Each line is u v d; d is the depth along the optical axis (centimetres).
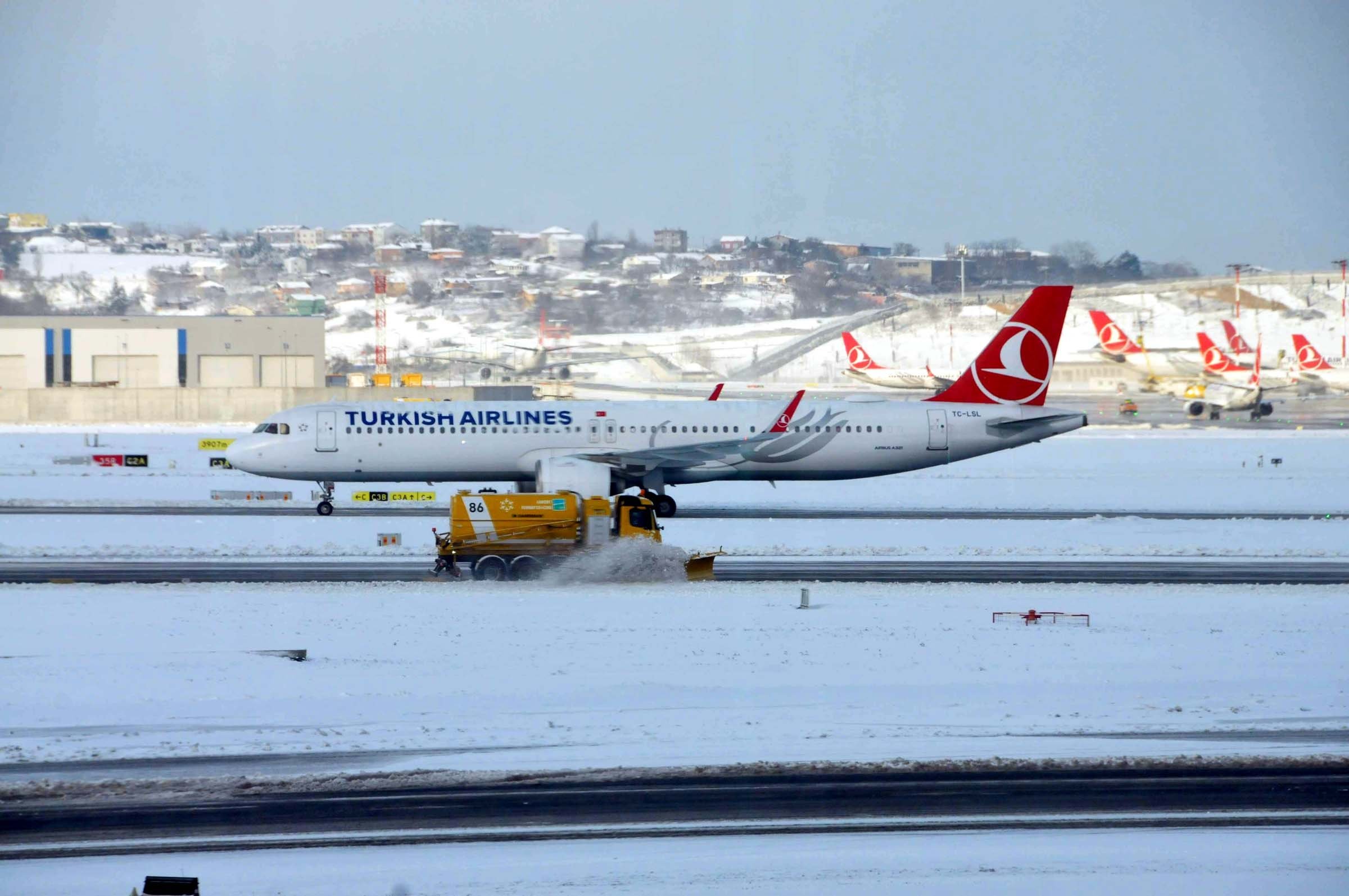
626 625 14788
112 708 11575
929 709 11744
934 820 9269
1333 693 12438
